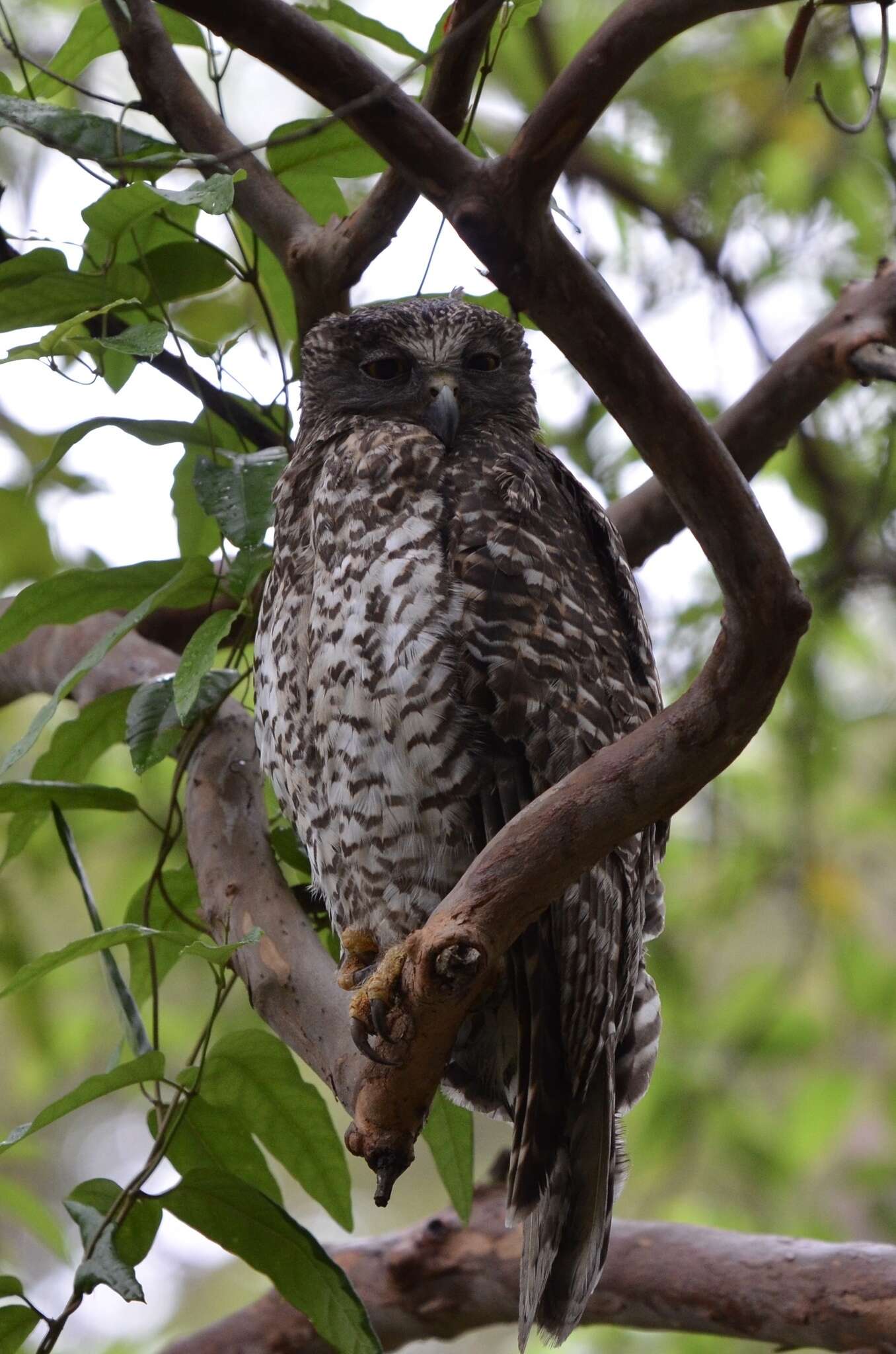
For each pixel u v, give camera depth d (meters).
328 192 7.89
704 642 11.33
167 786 12.06
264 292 8.59
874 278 8.91
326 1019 6.04
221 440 7.93
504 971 7.13
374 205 7.10
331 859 7.27
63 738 7.77
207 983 12.71
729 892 12.31
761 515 4.41
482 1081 7.55
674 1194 11.53
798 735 11.83
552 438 11.82
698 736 4.68
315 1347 8.23
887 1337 6.78
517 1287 7.76
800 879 12.27
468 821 6.93
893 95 11.93
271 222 7.48
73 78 7.77
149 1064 6.14
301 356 8.15
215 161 6.38
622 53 4.24
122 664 8.58
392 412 8.14
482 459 7.46
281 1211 6.18
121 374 7.70
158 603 6.53
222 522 6.67
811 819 12.22
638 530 9.02
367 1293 7.97
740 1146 11.77
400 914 7.18
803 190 12.48
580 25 12.62
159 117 7.50
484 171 4.30
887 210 12.07
